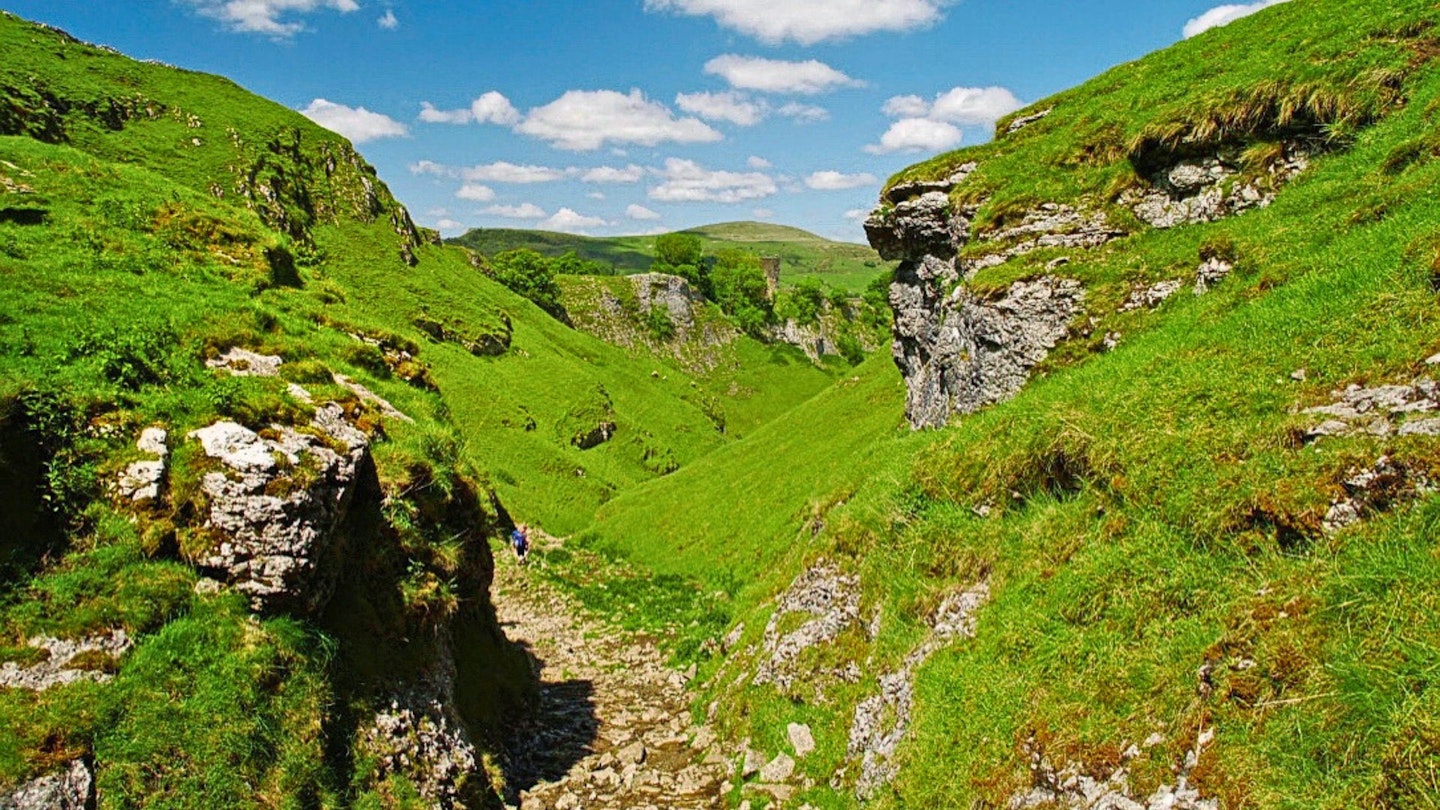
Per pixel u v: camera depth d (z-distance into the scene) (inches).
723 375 7047.2
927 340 1226.0
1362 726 265.6
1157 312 784.3
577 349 5447.8
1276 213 719.7
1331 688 281.9
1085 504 496.7
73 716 361.4
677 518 2052.2
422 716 530.3
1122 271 854.5
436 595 613.0
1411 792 238.4
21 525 418.6
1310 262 576.4
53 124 3700.8
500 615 1353.3
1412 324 419.5
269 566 454.3
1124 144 995.9
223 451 473.7
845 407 2258.9
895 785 445.1
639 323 7111.2
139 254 870.4
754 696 693.3
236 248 1068.5
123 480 453.7
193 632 418.0
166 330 601.9
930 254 1228.5
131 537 438.3
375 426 652.1
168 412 497.0
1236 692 310.8
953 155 1248.2
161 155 4104.3
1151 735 335.3
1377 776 249.6
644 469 3900.1
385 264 4790.8
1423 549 304.7
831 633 647.8
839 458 1771.7
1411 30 779.4
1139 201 957.8
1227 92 876.6
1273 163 833.5
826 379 7303.2
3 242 759.7
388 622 559.5
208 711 394.6
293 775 407.8
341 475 520.1
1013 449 580.7
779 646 698.8
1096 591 424.8
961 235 1135.0
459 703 641.6
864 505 716.0
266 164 4611.2
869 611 617.9
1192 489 421.4
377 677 513.7
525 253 6717.5
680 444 4584.2
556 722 788.0
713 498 2055.9
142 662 394.9
